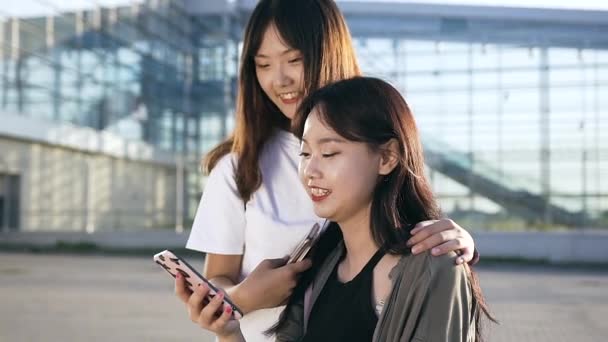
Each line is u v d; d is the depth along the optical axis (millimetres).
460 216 30031
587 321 10219
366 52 32594
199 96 36938
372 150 1886
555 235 22812
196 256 23875
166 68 36750
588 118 30984
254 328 2346
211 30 36281
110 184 34094
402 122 1901
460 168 31266
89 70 32469
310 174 1900
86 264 19766
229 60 36062
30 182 29859
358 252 1953
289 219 2404
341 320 1877
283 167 2463
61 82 30859
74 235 26672
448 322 1751
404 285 1793
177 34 36531
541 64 31672
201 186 37406
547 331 9328
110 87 33688
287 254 2385
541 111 31516
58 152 31297
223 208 2457
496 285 15430
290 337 2084
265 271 2166
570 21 31031
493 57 32031
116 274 16766
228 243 2447
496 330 9367
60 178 31375
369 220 1924
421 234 1810
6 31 28109
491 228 28391
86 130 31625
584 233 22703
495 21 31875
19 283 14391
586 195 29953
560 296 13398
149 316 10172
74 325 9305
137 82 35375
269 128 2479
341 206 1894
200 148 37125
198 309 1954
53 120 30281
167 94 36875
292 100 2428
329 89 1923
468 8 31625
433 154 31812
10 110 27859
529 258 22938
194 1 35938
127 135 34781
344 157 1875
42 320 9688
